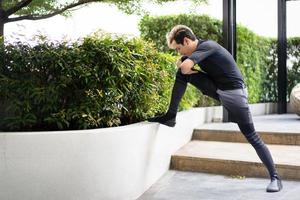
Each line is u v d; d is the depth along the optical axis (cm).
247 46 626
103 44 322
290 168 353
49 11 498
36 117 322
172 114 360
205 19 584
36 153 281
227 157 389
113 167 308
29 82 314
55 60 309
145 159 347
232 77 331
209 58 332
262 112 690
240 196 317
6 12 450
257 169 368
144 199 328
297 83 710
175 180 371
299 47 713
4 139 279
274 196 313
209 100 553
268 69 704
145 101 368
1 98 323
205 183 358
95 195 297
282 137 439
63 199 287
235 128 479
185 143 457
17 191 282
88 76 314
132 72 335
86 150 291
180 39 338
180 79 354
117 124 348
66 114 317
